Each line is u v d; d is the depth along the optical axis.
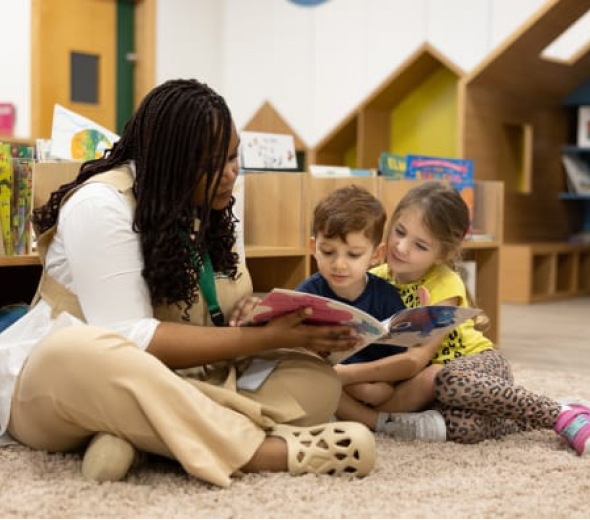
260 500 1.17
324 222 1.53
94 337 1.24
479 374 1.60
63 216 1.34
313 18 5.13
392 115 5.03
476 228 2.87
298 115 5.23
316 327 1.36
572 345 2.96
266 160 2.70
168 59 5.01
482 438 1.60
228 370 1.45
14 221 1.70
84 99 4.62
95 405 1.23
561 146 5.00
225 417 1.28
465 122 4.30
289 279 2.34
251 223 2.41
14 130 4.46
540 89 4.70
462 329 1.78
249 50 5.40
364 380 1.63
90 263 1.30
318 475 1.29
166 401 1.23
